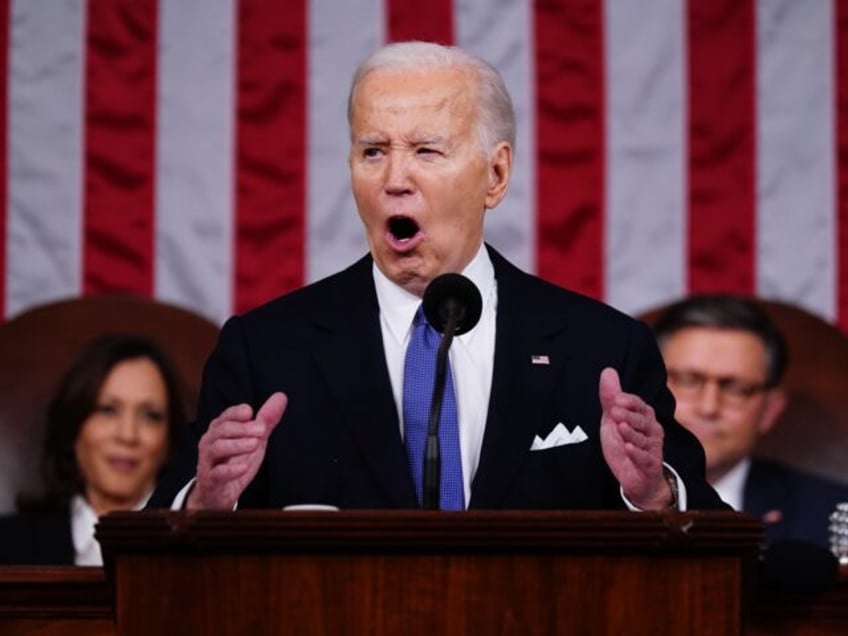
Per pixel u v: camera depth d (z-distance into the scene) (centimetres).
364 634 932
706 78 2059
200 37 2045
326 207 2033
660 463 1077
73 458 1905
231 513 928
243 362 1218
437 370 1069
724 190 2048
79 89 2038
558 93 2045
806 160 2058
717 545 947
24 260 2014
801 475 1939
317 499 1170
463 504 1169
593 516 939
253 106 2044
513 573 940
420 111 1205
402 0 2048
